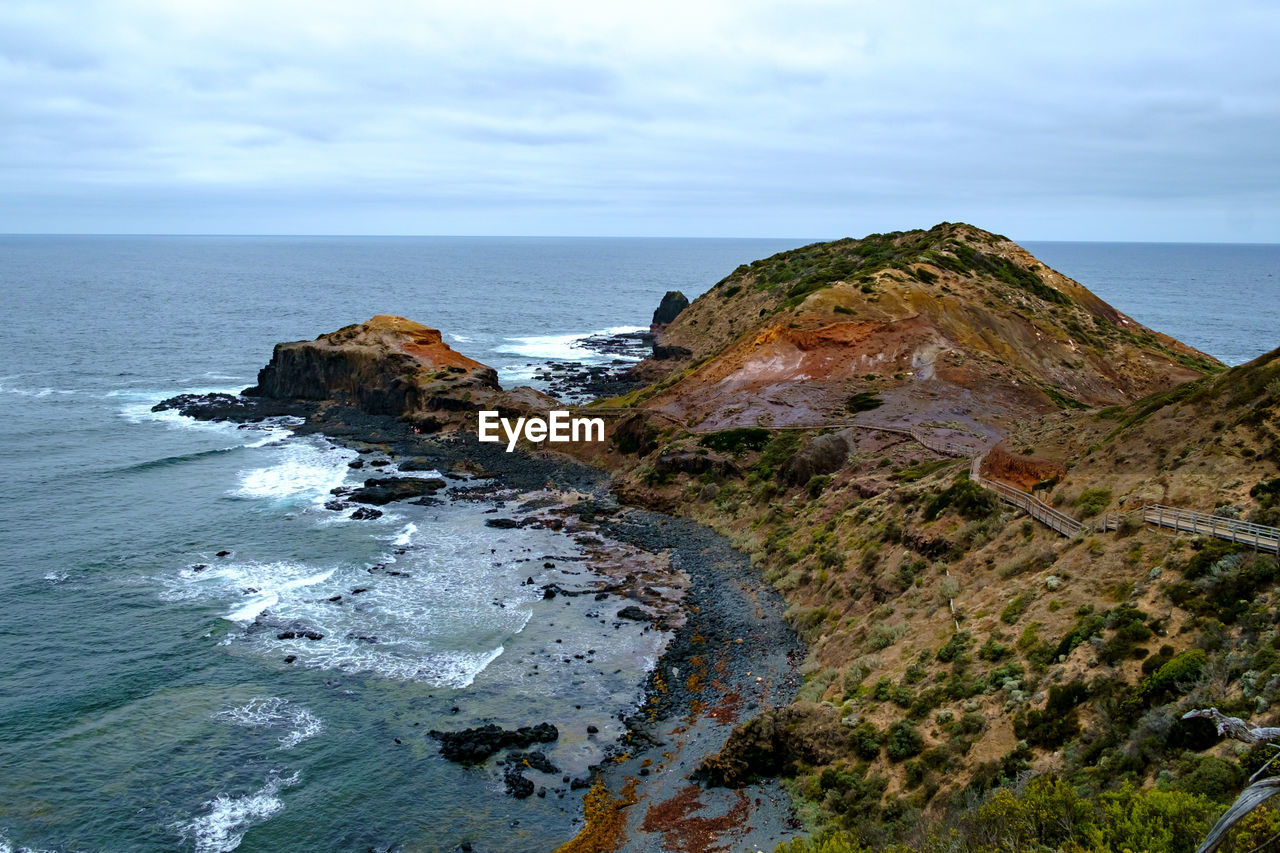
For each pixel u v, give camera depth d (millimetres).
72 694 42156
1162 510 35219
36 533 64062
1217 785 21266
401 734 39281
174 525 66438
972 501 45688
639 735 38844
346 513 70125
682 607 52062
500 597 53750
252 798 34875
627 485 75188
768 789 33594
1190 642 28078
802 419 77938
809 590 50844
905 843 26000
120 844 32188
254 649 46875
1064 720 28109
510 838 32656
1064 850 20031
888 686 35500
